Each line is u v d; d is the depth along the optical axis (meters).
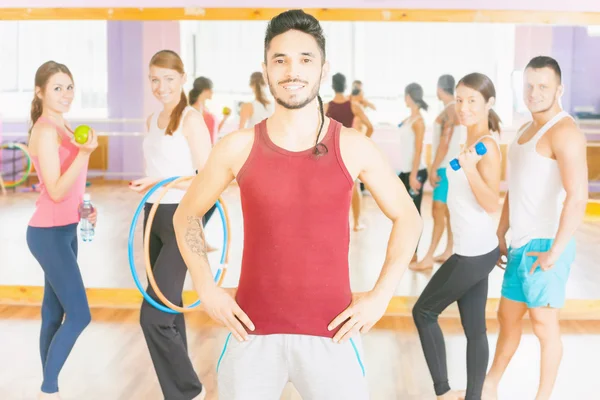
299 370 1.95
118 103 9.57
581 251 6.00
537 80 2.90
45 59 8.82
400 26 7.89
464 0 4.80
